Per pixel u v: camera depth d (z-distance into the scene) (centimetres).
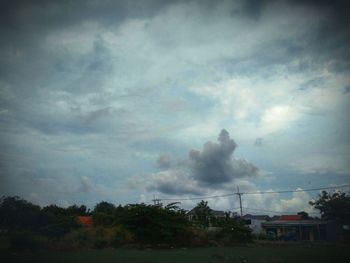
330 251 3017
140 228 3609
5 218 4028
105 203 7694
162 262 2045
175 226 3638
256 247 3675
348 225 5997
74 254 2477
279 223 6138
